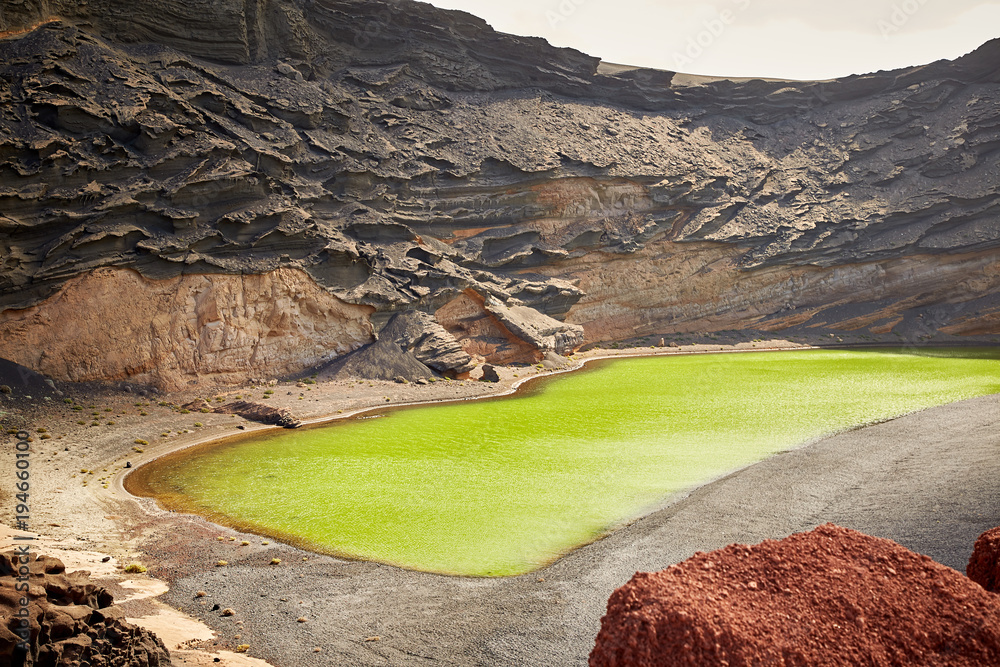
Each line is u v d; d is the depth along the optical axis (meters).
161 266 42.69
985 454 26.19
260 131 52.62
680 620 8.62
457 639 15.55
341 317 50.97
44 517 23.89
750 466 28.72
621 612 9.05
